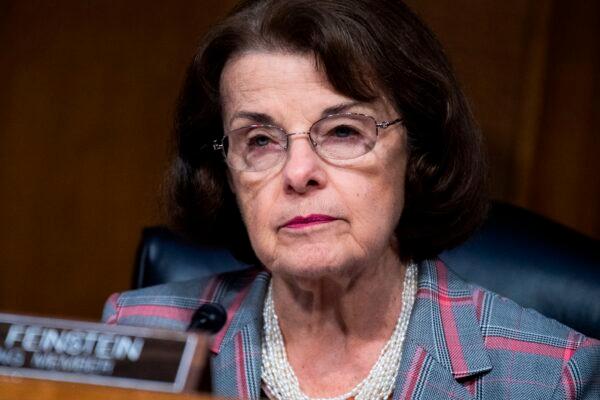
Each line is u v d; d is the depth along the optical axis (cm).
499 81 807
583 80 801
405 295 469
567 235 569
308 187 415
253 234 432
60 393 319
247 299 491
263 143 428
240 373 463
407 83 432
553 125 807
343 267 420
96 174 868
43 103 862
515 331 468
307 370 462
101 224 872
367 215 420
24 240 875
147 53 855
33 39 858
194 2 846
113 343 323
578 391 452
